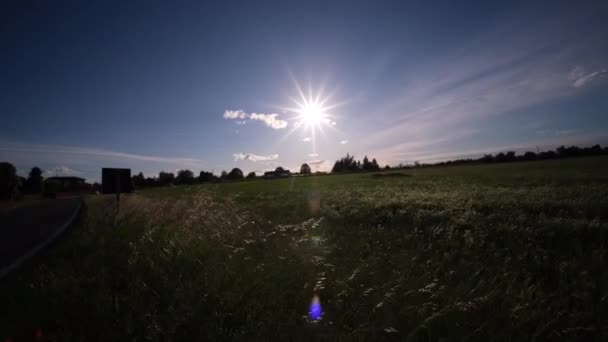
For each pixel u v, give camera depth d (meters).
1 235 7.96
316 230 7.00
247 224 7.34
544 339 2.54
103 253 4.90
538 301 3.12
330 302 3.25
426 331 2.63
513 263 4.33
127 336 2.54
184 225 6.70
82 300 3.20
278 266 4.22
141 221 8.03
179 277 3.75
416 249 5.22
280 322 2.77
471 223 7.02
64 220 10.62
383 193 17.86
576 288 3.41
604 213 8.02
